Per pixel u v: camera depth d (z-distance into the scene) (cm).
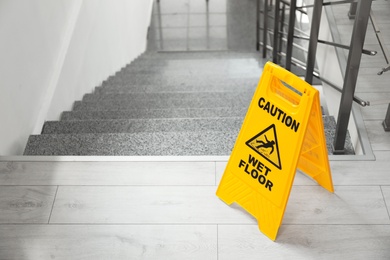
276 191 210
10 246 211
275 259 204
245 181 221
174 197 229
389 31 335
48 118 323
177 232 215
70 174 241
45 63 323
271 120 212
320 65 369
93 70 446
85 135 278
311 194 229
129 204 227
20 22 283
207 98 393
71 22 376
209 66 611
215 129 304
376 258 203
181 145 270
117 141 273
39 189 234
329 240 210
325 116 305
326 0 353
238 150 224
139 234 215
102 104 379
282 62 562
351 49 220
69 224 219
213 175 239
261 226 214
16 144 278
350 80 229
